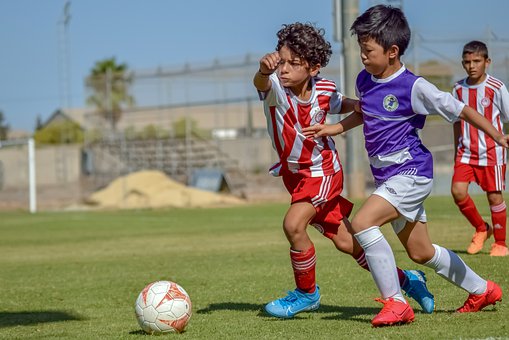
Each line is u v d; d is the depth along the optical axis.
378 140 5.46
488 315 5.62
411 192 5.35
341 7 25.47
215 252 12.50
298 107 5.84
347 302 6.73
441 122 29.83
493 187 9.45
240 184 36.84
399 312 5.26
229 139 37.69
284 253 11.62
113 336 5.50
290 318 6.03
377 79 5.42
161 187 34.72
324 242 13.32
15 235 19.61
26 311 7.25
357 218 5.36
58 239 17.72
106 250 14.25
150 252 13.28
